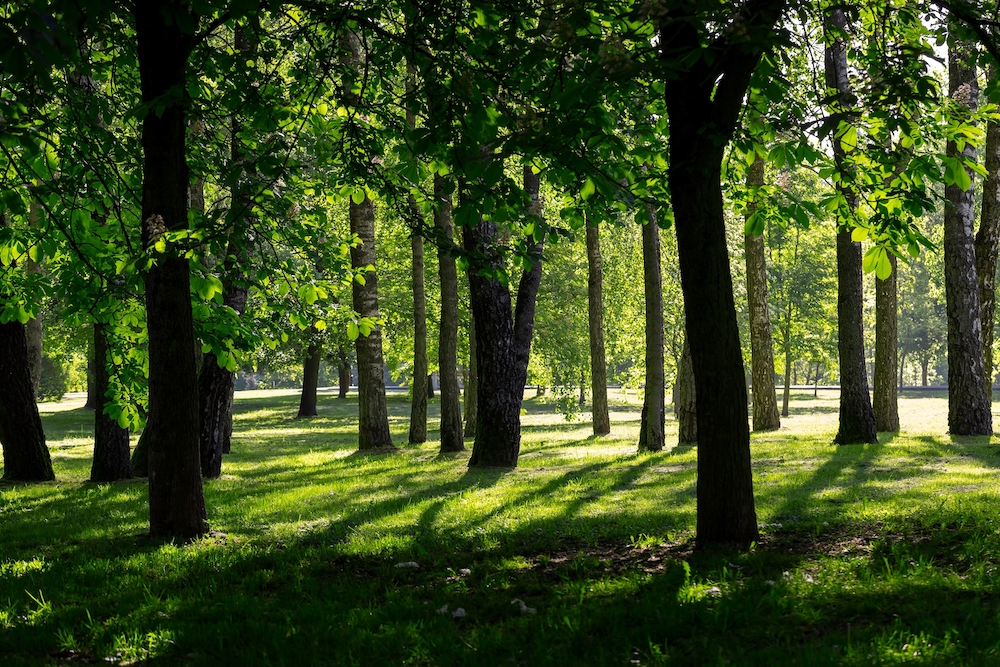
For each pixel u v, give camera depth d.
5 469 15.13
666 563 6.59
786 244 33.59
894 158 7.09
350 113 8.94
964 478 10.17
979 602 5.01
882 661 4.18
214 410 15.41
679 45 5.88
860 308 15.91
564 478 12.84
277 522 9.77
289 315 11.76
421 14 6.80
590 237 24.39
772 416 21.58
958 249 16.34
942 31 7.10
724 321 6.95
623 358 33.94
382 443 20.33
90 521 10.27
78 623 5.72
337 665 4.69
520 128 5.74
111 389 11.53
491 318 15.30
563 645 4.83
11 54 2.97
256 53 8.81
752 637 4.78
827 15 6.99
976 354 16.30
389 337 34.19
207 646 5.15
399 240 29.45
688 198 6.83
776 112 7.05
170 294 8.47
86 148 9.41
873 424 15.80
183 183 8.36
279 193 9.60
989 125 16.86
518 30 6.61
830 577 5.82
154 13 7.80
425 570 7.05
